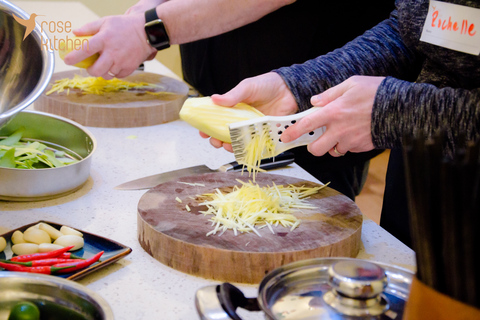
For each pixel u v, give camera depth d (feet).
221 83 6.26
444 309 1.57
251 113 3.59
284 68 3.85
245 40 5.74
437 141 1.50
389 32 3.85
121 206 3.56
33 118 4.22
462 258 1.49
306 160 5.35
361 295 1.78
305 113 3.21
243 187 3.30
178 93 5.58
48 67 3.43
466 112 2.80
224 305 1.83
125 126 5.07
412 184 1.56
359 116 3.09
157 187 3.48
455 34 3.05
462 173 1.42
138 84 5.68
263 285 1.93
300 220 3.09
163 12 4.95
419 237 1.59
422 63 3.95
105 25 4.92
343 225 3.05
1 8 3.54
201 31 5.11
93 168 4.14
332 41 5.31
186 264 2.80
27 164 3.70
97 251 2.87
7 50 3.71
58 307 2.19
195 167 4.17
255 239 2.84
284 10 5.34
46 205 3.49
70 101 5.06
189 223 2.99
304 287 2.03
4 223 3.20
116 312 2.45
